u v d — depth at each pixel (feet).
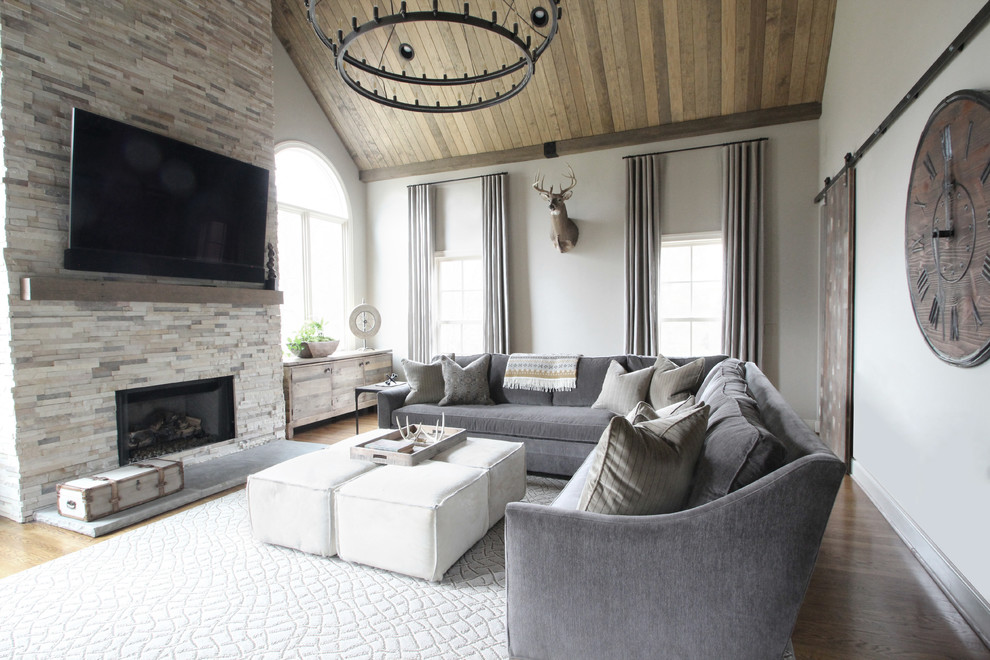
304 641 6.11
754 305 16.28
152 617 6.64
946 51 6.72
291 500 8.32
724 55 15.42
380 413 13.89
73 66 10.44
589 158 18.70
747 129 16.67
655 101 17.02
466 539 7.98
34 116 9.86
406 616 6.60
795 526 4.51
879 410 10.10
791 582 4.56
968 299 6.28
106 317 11.00
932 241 7.30
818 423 15.88
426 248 21.13
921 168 7.70
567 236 18.07
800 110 15.94
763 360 16.46
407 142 20.62
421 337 21.31
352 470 8.68
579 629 5.20
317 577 7.61
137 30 11.61
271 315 15.19
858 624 6.42
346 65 18.20
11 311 9.52
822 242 15.61
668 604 4.88
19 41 9.62
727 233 16.61
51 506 10.03
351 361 19.20
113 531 9.30
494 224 19.81
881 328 9.93
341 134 20.95
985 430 6.10
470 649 5.94
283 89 18.37
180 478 10.98
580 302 18.99
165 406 12.77
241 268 13.82
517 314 19.94
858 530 9.18
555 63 16.66
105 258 10.73
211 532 9.26
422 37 16.96
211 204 12.86
